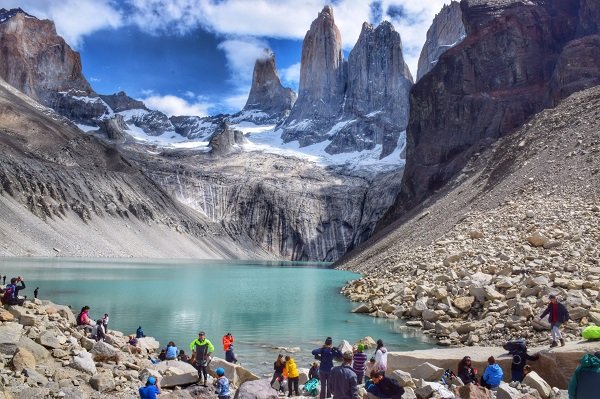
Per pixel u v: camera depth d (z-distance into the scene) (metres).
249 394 13.99
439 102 141.75
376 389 11.59
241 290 59.97
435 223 77.25
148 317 38.34
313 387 18.06
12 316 19.59
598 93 73.31
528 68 126.56
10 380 14.85
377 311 38.91
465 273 37.47
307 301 49.34
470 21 142.88
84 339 19.52
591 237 38.44
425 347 27.42
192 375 18.34
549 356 18.14
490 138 119.38
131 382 17.39
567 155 61.38
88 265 90.06
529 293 29.75
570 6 132.50
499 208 58.16
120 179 182.50
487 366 18.14
